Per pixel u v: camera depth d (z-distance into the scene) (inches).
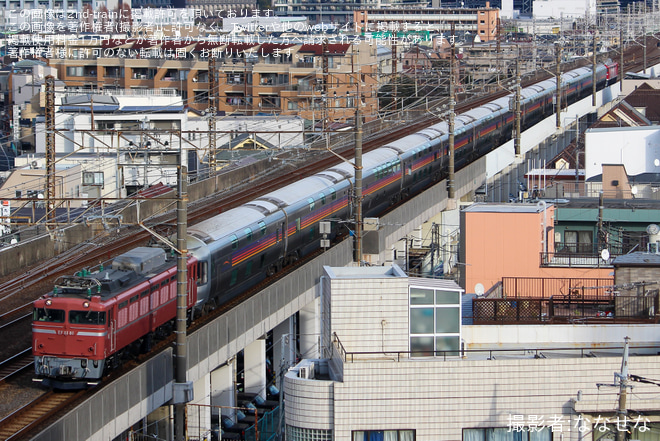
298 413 2178.9
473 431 2156.7
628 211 4456.2
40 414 2642.7
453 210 5748.0
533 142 7696.9
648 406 2146.9
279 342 4128.9
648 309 2755.9
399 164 5905.5
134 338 3006.9
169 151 3909.9
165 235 3555.6
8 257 4126.5
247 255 3934.5
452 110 5772.6
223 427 3572.8
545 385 2151.8
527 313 2834.6
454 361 2144.4
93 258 4249.5
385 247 4648.1
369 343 2305.6
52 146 5260.8
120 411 2549.2
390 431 2151.8
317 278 4060.0
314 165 6540.4
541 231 3627.0
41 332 2810.0
